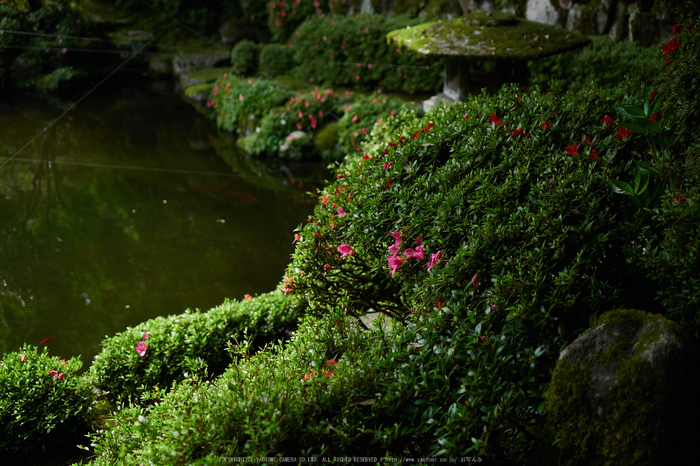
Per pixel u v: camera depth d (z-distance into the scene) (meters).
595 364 1.44
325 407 1.59
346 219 2.32
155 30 11.62
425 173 2.28
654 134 1.97
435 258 1.86
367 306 2.56
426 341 1.68
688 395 1.37
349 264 2.46
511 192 1.92
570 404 1.45
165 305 4.02
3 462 2.54
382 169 2.32
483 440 1.42
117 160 7.08
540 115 2.21
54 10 9.15
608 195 1.83
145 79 11.09
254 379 1.79
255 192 6.33
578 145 2.04
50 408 2.65
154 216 5.55
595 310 1.65
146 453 1.63
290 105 7.76
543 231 1.75
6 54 8.41
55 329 3.68
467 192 2.03
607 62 6.29
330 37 8.95
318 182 6.72
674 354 1.37
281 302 3.44
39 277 4.31
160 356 3.02
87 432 2.74
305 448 1.50
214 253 4.84
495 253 1.79
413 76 8.45
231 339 3.20
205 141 8.09
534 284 1.64
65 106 8.86
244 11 11.87
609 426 1.39
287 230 5.35
